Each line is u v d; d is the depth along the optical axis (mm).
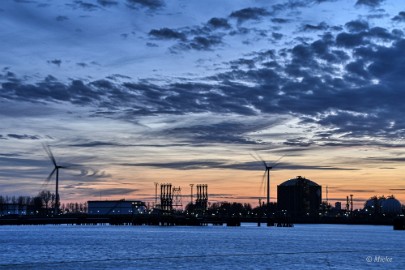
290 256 175500
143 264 151375
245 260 162750
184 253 183500
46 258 164750
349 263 156375
